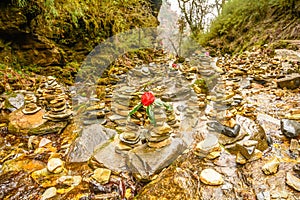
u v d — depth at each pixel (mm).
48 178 967
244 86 2432
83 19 2670
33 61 2318
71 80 2465
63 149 1224
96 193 863
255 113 1579
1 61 2074
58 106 1453
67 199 836
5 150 1223
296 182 820
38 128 1377
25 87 2008
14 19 2094
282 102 1851
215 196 794
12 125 1409
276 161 947
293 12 5176
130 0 3520
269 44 5051
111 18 3018
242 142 1070
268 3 5984
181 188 824
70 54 2617
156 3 4379
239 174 908
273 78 2631
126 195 862
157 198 793
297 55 3613
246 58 3980
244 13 6754
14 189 909
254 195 791
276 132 1274
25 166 1070
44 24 2395
